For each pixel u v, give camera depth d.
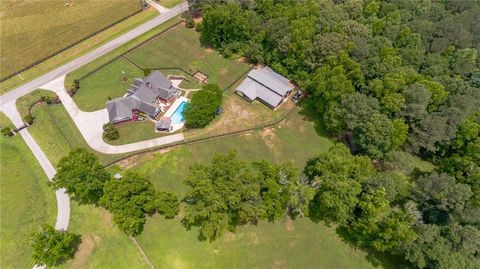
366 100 83.38
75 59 118.06
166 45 122.25
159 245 73.38
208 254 71.88
